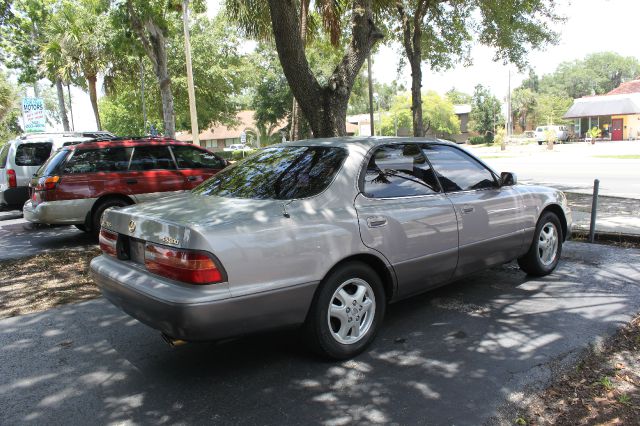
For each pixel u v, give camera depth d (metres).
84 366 3.91
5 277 6.64
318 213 3.65
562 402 3.20
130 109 32.34
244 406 3.26
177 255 3.19
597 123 48.91
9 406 3.33
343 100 8.52
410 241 4.12
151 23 15.23
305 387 3.47
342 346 3.79
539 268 5.75
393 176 4.24
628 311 4.69
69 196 8.23
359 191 3.93
